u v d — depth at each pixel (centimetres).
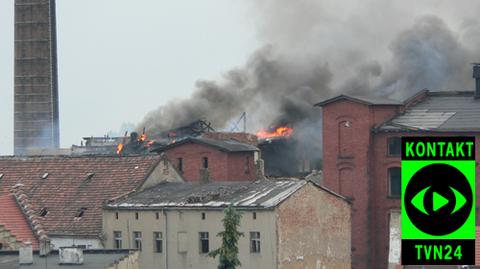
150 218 16288
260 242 15488
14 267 11731
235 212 13088
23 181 17550
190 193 16500
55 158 17838
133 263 12381
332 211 16238
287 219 15550
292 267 15600
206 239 15900
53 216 16825
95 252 12481
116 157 17538
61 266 11700
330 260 16188
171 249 16138
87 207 16838
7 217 13925
